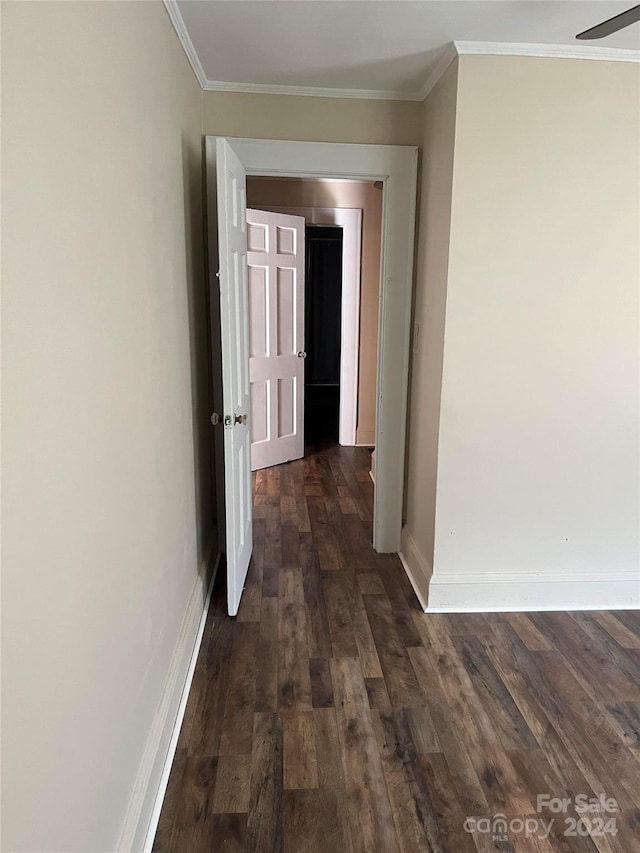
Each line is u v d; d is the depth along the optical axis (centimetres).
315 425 627
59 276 98
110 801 129
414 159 287
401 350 306
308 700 211
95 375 118
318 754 186
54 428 96
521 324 248
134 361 150
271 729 196
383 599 281
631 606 277
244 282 281
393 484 323
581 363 253
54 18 95
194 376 256
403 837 159
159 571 180
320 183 498
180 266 220
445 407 254
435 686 219
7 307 79
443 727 198
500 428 258
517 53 226
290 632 253
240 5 197
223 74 264
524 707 208
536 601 274
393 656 237
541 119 231
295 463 496
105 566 125
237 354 261
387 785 175
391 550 332
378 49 232
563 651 242
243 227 276
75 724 107
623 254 245
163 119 187
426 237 279
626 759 186
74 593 106
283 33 220
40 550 91
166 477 191
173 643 202
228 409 244
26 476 86
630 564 274
